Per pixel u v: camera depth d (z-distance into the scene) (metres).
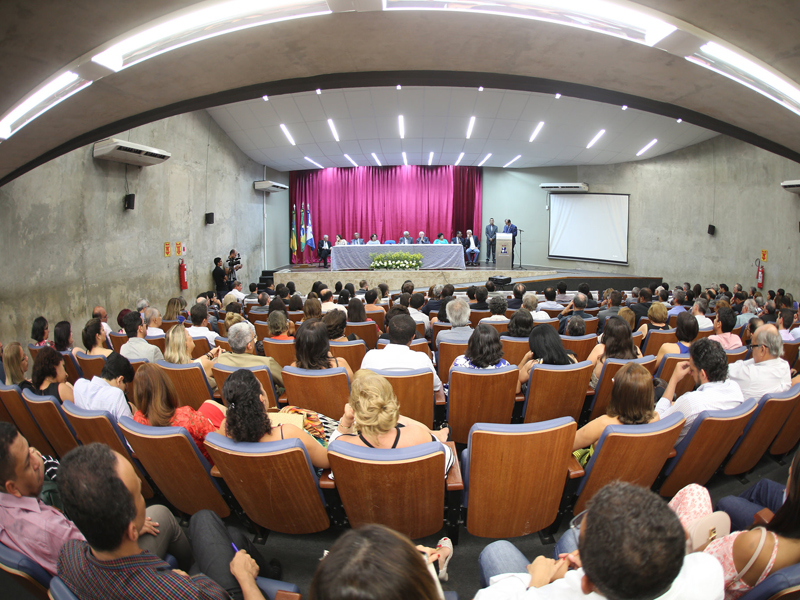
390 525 1.86
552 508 2.01
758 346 2.90
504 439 1.76
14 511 1.49
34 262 6.45
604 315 5.47
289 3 3.59
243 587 1.34
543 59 4.98
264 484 1.83
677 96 5.43
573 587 1.06
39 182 6.54
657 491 2.43
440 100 10.96
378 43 4.63
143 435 1.98
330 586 0.74
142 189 9.05
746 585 1.27
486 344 2.88
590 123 12.07
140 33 3.46
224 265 12.92
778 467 2.97
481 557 1.57
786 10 3.31
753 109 5.26
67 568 1.21
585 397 3.25
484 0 3.65
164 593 1.16
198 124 11.31
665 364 3.53
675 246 14.16
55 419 2.62
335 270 15.18
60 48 3.41
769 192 11.11
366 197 18.92
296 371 2.82
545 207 18.11
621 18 3.70
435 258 15.34
